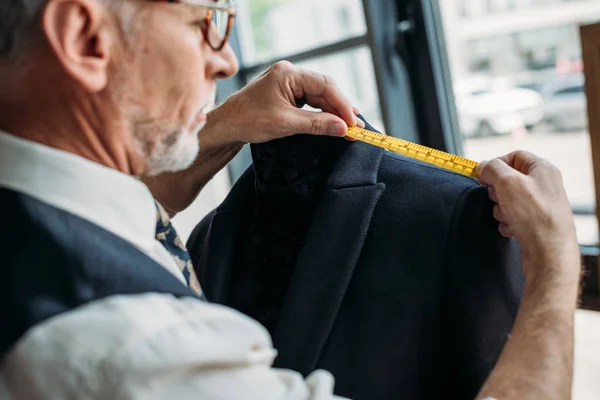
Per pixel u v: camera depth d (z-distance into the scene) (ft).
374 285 2.61
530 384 2.02
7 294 1.77
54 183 1.98
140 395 1.64
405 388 2.54
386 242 2.63
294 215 2.95
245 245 3.07
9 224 1.88
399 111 7.07
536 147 6.22
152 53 2.03
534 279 2.27
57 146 2.06
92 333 1.69
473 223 2.52
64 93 1.99
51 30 1.82
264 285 2.96
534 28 5.83
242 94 3.03
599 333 5.85
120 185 2.08
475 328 2.47
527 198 2.32
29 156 1.98
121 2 1.94
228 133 3.01
